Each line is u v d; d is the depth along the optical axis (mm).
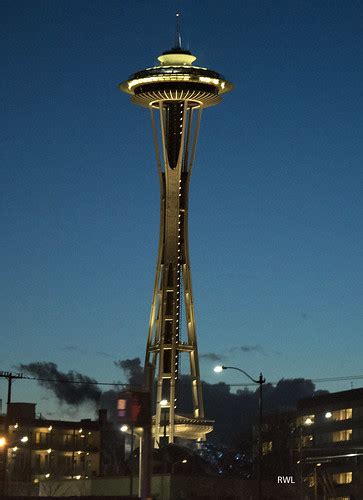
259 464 82375
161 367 199750
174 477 99625
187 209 198750
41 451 173875
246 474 152125
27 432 172750
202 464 120062
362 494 149000
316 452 180875
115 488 110000
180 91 192000
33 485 137375
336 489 152875
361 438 174375
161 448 119062
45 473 167875
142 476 55594
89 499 75188
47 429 175750
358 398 177250
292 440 183625
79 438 179750
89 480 112938
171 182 197875
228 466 171875
